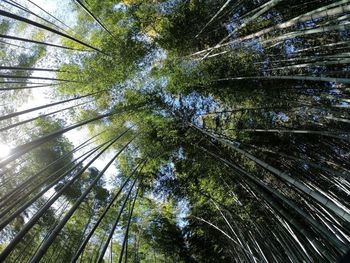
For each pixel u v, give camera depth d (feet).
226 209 24.54
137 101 27.78
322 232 13.84
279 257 18.56
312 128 23.93
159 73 27.17
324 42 22.68
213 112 26.81
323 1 21.09
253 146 24.47
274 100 23.75
